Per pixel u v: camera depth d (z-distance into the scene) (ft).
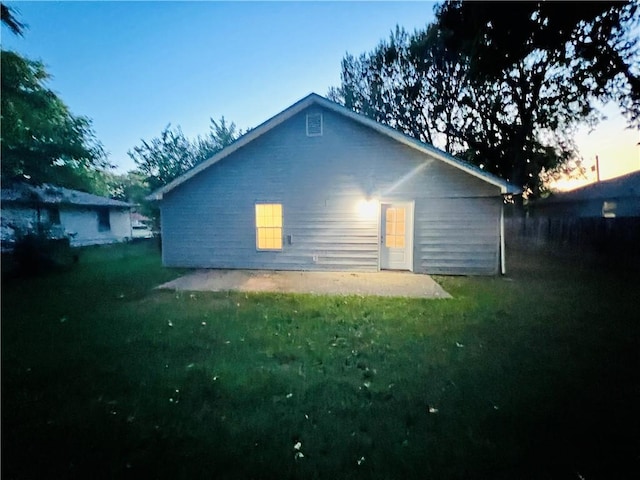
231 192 35.37
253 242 35.27
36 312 19.49
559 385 10.66
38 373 11.77
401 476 6.94
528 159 71.97
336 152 33.17
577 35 38.99
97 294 24.30
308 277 30.89
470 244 31.53
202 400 10.02
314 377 11.43
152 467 7.25
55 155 43.34
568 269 34.91
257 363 12.64
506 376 11.33
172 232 36.78
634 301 21.44
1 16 34.12
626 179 76.38
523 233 61.98
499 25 38.88
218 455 7.59
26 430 8.54
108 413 9.34
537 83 57.52
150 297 23.38
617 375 11.30
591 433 8.23
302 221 34.19
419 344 14.39
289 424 8.76
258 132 33.60
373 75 85.46
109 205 68.23
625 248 35.78
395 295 23.52
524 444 7.85
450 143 84.17
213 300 22.41
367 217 33.06
